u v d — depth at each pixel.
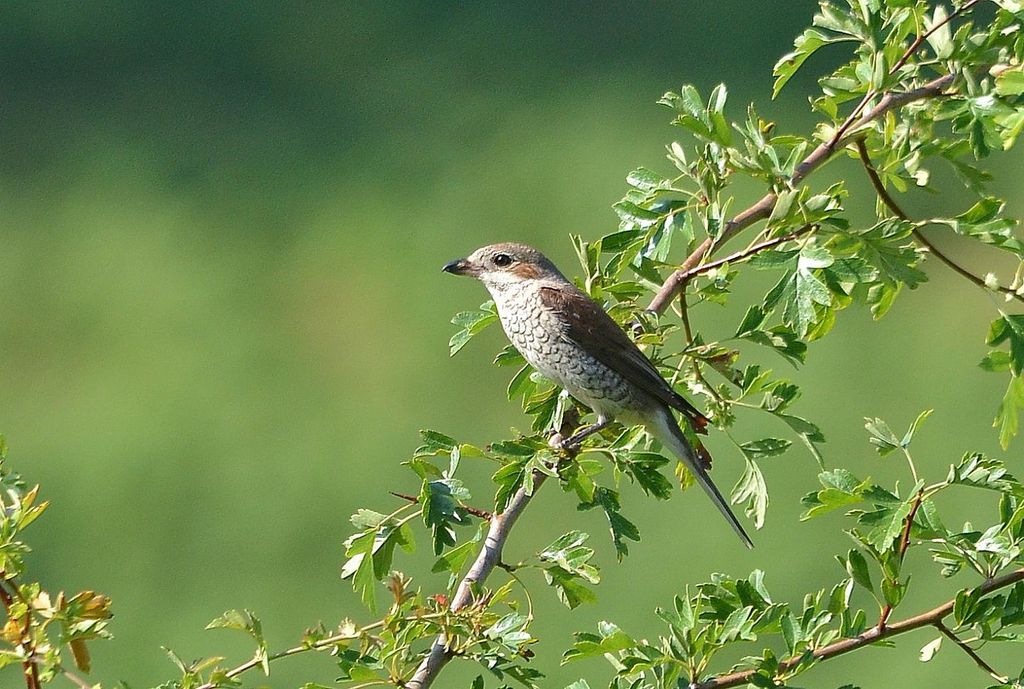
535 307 7.36
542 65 19.50
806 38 6.68
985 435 13.58
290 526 13.71
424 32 20.36
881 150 6.71
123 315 16.55
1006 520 5.76
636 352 7.18
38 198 18.27
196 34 20.45
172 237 17.47
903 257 6.02
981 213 6.09
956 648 11.65
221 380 15.44
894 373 14.50
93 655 12.32
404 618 5.60
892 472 13.31
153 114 19.52
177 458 14.58
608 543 12.77
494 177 17.94
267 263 17.12
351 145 18.69
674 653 5.75
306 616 12.84
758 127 6.39
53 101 19.67
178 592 13.28
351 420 14.93
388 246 17.11
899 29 6.47
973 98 6.14
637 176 6.85
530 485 5.88
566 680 11.59
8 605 5.62
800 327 5.88
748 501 6.89
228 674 5.48
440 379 15.24
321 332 16.12
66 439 14.80
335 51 20.34
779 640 11.56
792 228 6.11
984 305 15.20
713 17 20.16
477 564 5.99
